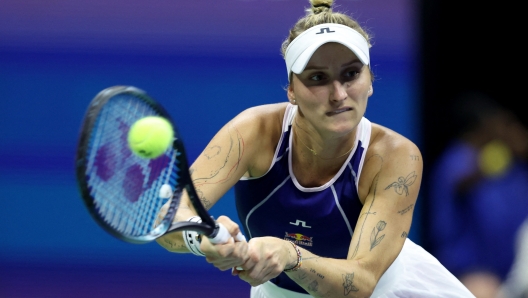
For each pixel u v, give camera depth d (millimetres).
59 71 21312
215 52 21047
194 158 21266
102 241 21578
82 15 21062
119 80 21188
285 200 11227
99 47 21141
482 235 18188
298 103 10234
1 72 21266
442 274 13398
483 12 21578
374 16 21188
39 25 21094
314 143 10609
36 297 21453
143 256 21391
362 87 9984
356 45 9883
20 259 21562
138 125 7418
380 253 10023
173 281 21281
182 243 9328
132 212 7547
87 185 6750
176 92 21156
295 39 10242
